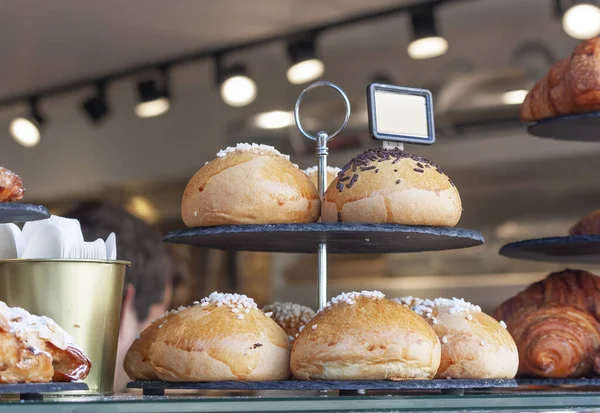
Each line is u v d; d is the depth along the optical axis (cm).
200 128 532
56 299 125
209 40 458
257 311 127
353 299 122
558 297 155
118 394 129
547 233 414
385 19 407
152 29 437
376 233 119
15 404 90
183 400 96
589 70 152
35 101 538
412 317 121
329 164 426
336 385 114
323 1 402
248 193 125
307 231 117
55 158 588
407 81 463
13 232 131
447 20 427
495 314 159
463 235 122
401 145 136
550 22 419
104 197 569
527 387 160
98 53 476
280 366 123
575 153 397
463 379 123
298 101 141
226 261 452
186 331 122
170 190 552
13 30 433
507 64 433
